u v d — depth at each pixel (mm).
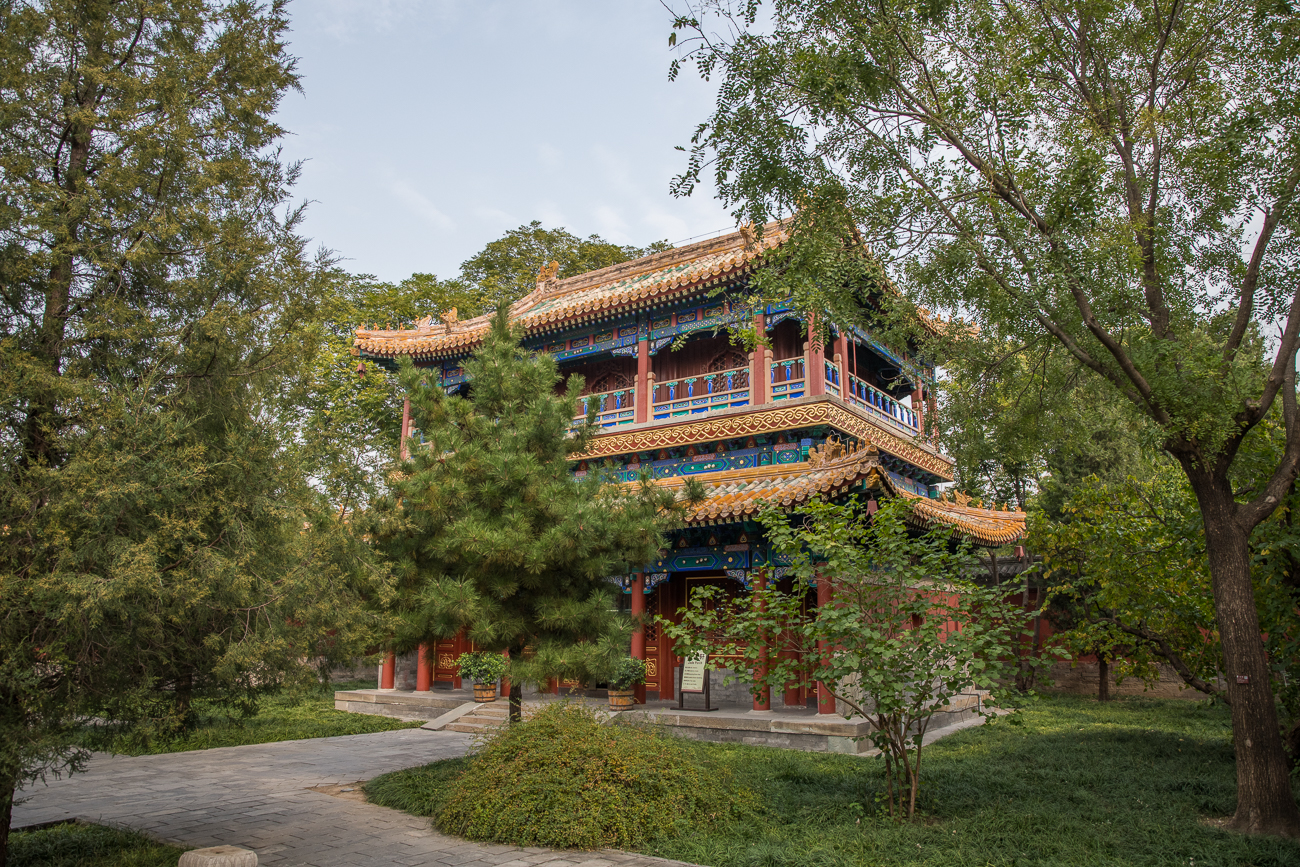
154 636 8266
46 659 7750
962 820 11164
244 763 17688
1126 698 29797
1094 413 15172
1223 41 13250
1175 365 11555
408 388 15000
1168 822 11180
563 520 13070
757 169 13367
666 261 29766
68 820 12562
